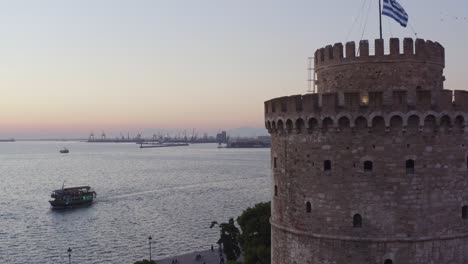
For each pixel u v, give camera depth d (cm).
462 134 4438
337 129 4381
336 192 4419
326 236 4459
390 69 4528
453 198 4391
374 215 4312
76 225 18450
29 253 14275
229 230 11544
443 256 4344
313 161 4544
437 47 4684
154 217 19938
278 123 4878
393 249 4281
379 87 4534
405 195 4272
